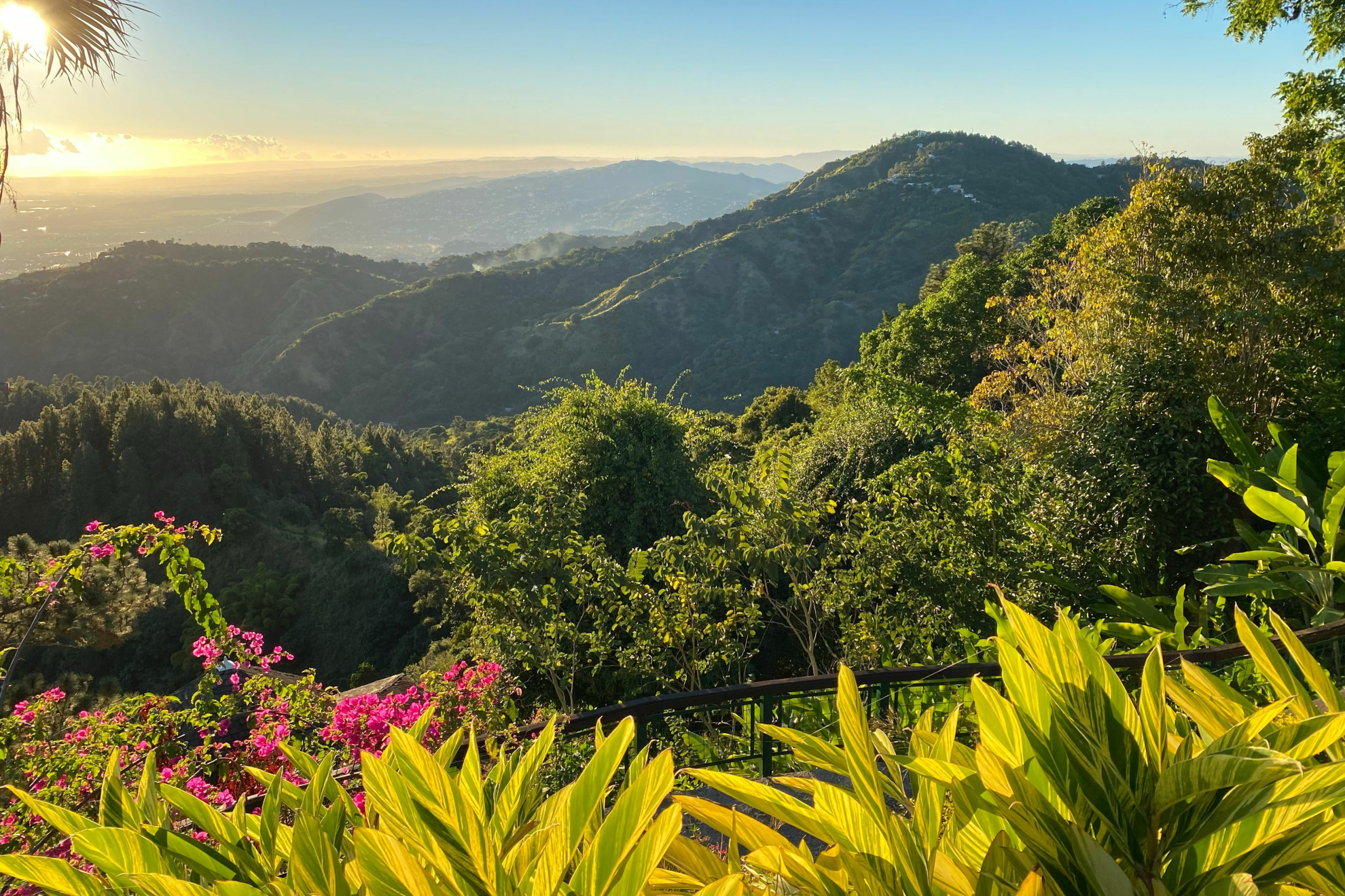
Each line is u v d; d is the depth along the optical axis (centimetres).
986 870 90
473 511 767
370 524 7112
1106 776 96
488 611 729
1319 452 888
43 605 443
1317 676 134
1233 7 1201
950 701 354
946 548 745
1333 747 118
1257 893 78
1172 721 116
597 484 1420
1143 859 93
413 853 102
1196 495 849
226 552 6328
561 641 709
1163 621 604
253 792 381
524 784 129
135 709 407
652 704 288
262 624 5456
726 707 457
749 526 711
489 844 102
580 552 713
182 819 288
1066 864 90
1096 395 959
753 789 109
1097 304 1205
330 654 5328
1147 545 850
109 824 130
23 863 105
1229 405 1038
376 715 395
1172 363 926
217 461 7094
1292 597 597
